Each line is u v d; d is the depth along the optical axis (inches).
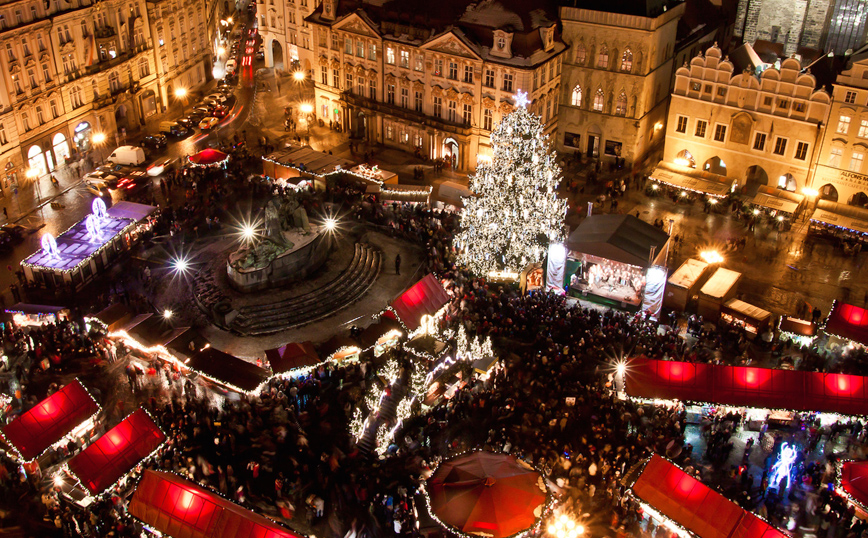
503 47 3666.3
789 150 3518.7
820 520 2012.8
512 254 3019.2
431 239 3267.7
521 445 2224.4
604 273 3073.3
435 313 2645.2
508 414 2324.1
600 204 3708.2
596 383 2449.6
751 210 3582.7
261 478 2124.8
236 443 2225.6
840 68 3580.2
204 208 3575.3
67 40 3969.0
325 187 3715.6
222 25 6112.2
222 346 2728.8
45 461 2196.1
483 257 2982.3
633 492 1909.4
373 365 2593.5
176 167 4074.8
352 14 4072.3
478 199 2970.0
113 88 4355.3
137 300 2910.9
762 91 3486.7
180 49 4972.9
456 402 2390.5
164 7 4694.9
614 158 4099.4
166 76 4827.8
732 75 3558.1
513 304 2837.1
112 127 4357.8
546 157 2910.9
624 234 2982.3
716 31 4640.8
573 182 3850.9
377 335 2637.8
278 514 2014.0
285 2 5078.7
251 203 3639.3
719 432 2247.8
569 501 2001.7
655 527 1953.7
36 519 1996.8
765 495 2087.8
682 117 3764.8
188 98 5073.8
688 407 2384.4
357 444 2273.6
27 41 3705.7
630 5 3715.6
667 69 4077.3
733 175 3727.9
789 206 3499.0
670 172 3814.0
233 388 2370.8
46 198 3740.2
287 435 2268.7
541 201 2935.5
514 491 1791.3
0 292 3048.7
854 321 2632.9
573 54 3946.9
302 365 2443.4
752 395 2274.9
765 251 3361.2
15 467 2153.1
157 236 3373.5
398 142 4264.3
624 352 2593.5
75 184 3892.7
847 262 3280.0
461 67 3818.9
